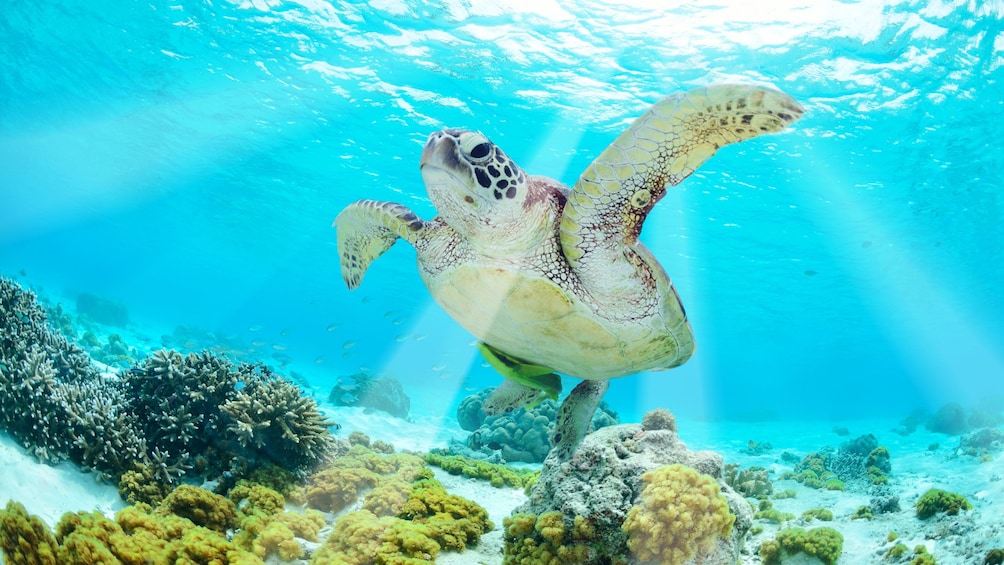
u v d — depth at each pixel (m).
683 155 3.44
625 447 5.38
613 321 3.98
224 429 6.79
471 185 3.43
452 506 6.18
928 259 32.25
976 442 14.85
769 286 38.56
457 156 3.41
